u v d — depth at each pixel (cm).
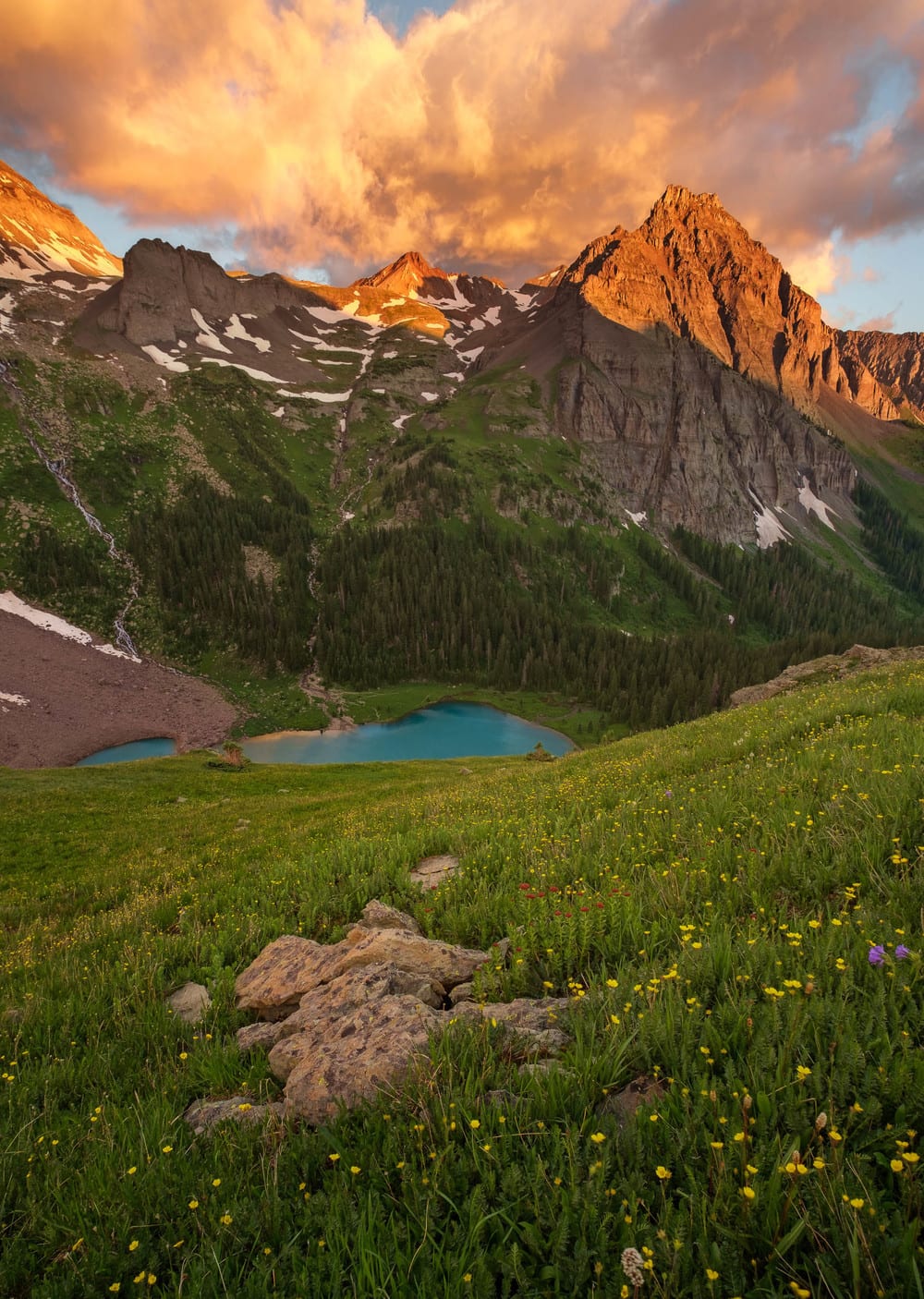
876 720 1130
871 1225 209
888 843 510
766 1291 200
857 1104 244
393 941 554
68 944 943
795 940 387
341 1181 285
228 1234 271
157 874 1494
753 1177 231
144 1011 590
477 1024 386
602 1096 312
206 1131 365
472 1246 236
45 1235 297
